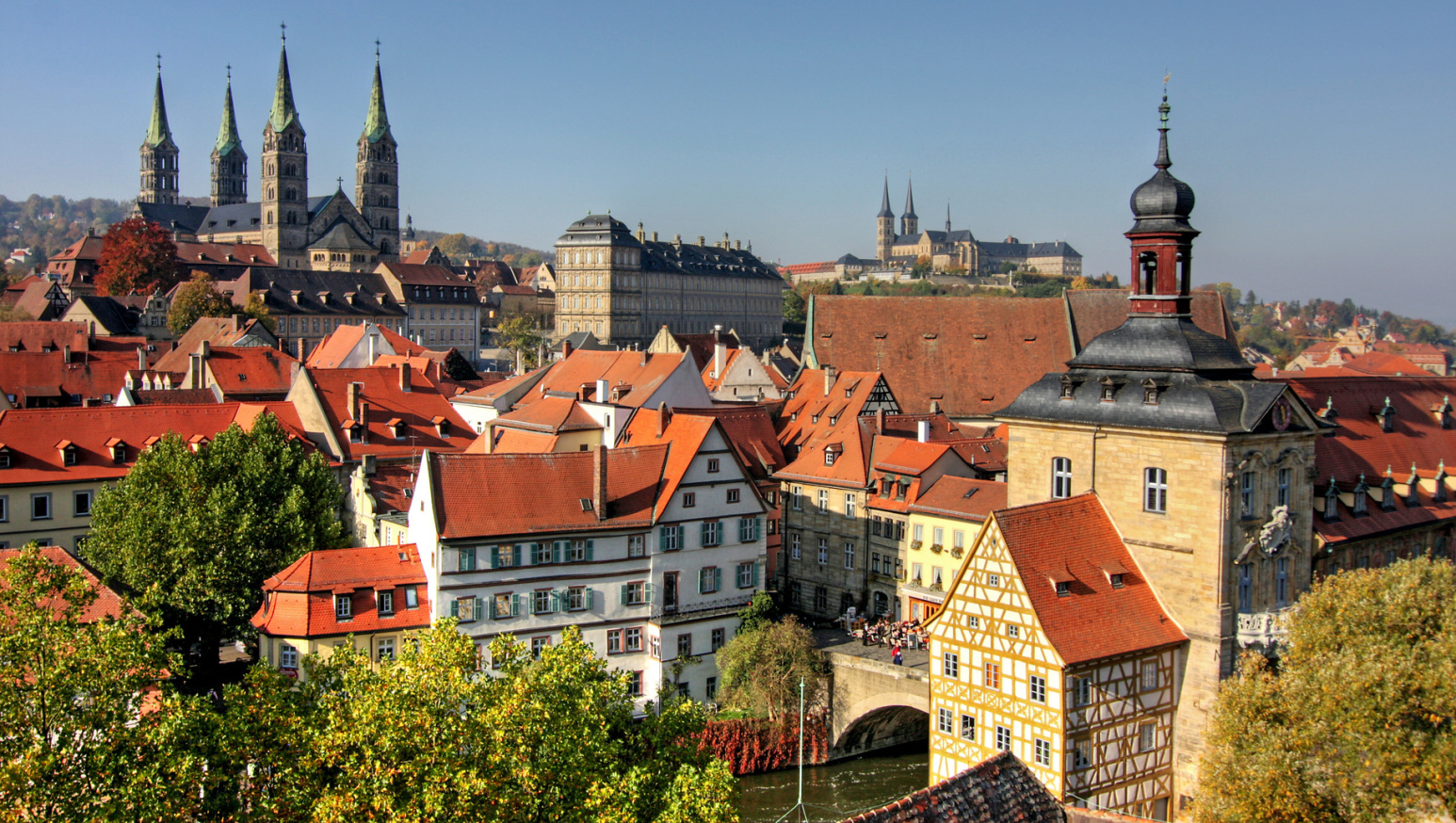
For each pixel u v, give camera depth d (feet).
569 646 168.35
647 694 275.59
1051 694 200.03
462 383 490.08
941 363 434.30
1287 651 188.44
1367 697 160.56
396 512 312.09
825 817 239.09
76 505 333.01
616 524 269.23
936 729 222.69
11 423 334.44
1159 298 229.25
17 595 142.20
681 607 279.49
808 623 308.40
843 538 312.91
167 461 280.51
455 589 252.21
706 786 147.02
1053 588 206.28
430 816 136.26
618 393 398.83
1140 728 210.18
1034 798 138.62
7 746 130.41
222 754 144.97
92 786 133.08
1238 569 211.82
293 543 274.98
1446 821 163.02
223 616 262.67
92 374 488.44
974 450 320.91
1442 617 167.63
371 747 144.25
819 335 440.86
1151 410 217.77
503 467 266.77
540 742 150.00
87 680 137.18
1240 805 163.12
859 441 320.29
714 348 512.63
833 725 269.03
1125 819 136.67
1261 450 213.05
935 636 221.87
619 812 142.61
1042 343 435.12
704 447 281.95
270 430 299.17
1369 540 242.99
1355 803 158.40
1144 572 219.00
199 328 588.91
